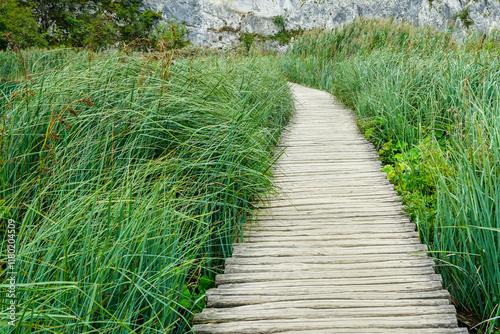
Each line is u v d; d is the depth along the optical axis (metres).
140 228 2.52
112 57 4.67
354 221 3.65
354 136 6.26
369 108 6.78
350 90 8.48
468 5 28.06
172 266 2.51
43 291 2.04
